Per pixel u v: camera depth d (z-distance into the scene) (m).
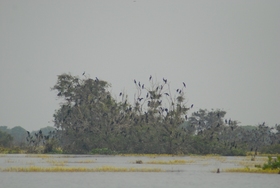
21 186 36.66
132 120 97.88
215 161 69.75
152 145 95.06
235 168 53.84
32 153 96.88
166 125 96.44
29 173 45.75
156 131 95.88
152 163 62.59
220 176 45.56
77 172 47.09
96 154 93.50
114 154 93.69
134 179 42.09
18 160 66.56
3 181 39.59
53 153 96.12
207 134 97.94
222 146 96.81
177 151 94.44
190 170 51.78
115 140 95.38
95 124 98.06
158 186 37.72
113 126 97.38
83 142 96.19
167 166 57.62
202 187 37.47
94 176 43.91
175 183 39.72
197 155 93.50
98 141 96.06
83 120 98.81
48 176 43.47
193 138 95.44
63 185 37.47
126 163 62.12
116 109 99.62
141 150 95.88
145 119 97.19
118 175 45.16
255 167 54.84
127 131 96.50
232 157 87.62
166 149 95.06
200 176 45.41
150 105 98.94
